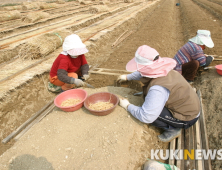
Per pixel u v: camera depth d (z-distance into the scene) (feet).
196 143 7.82
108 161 6.57
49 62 15.67
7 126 9.87
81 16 37.88
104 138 7.46
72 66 10.68
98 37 22.62
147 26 29.86
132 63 6.64
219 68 11.89
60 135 7.75
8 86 11.61
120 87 11.34
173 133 7.88
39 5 52.70
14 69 14.20
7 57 17.20
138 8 52.31
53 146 7.27
